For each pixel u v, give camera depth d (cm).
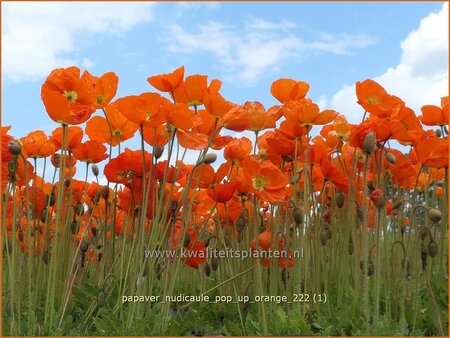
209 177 119
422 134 112
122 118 119
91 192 142
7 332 108
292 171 131
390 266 135
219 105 106
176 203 111
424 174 148
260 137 128
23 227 137
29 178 118
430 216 106
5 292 123
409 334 111
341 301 125
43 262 132
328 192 143
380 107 112
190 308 132
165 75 112
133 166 118
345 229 128
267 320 114
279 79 120
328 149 135
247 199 124
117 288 128
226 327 121
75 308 127
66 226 128
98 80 110
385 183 124
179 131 107
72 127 124
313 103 111
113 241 131
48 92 101
